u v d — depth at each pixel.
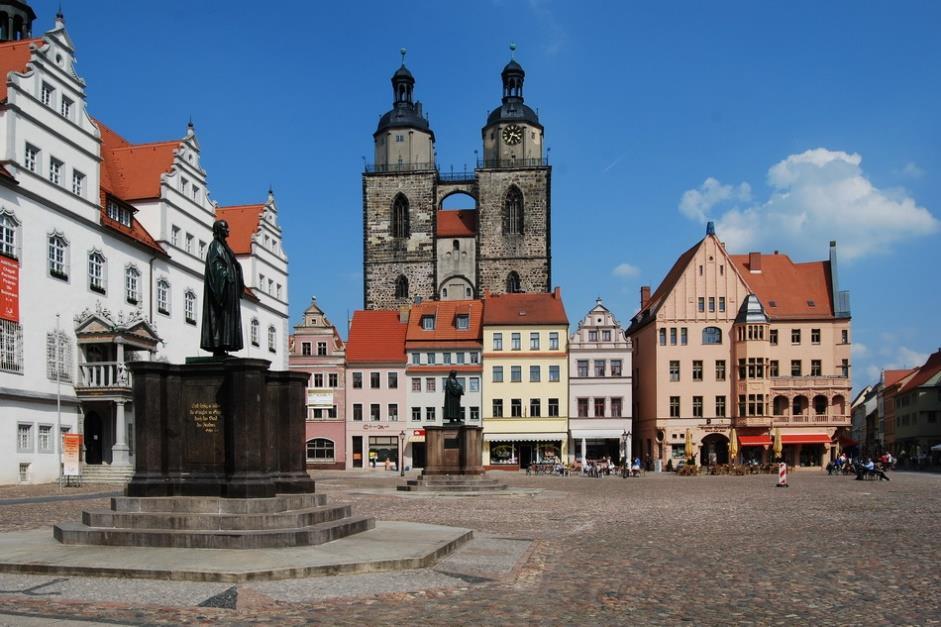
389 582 16.06
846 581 17.36
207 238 77.69
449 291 125.44
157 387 20.23
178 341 71.12
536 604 14.62
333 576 16.42
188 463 20.20
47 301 53.09
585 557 20.95
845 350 102.38
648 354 105.06
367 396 101.31
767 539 25.19
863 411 190.62
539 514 34.38
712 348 101.25
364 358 101.62
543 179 123.81
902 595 15.80
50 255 53.72
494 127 126.50
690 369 101.19
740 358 100.06
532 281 122.94
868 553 21.84
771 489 55.53
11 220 50.00
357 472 92.12
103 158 70.44
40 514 30.30
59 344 54.03
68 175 56.16
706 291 101.81
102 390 54.81
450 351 101.94
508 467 100.06
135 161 71.62
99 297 59.09
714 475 83.94
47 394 52.31
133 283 64.31
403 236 125.19
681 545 23.62
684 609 14.39
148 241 67.00
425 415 101.19
